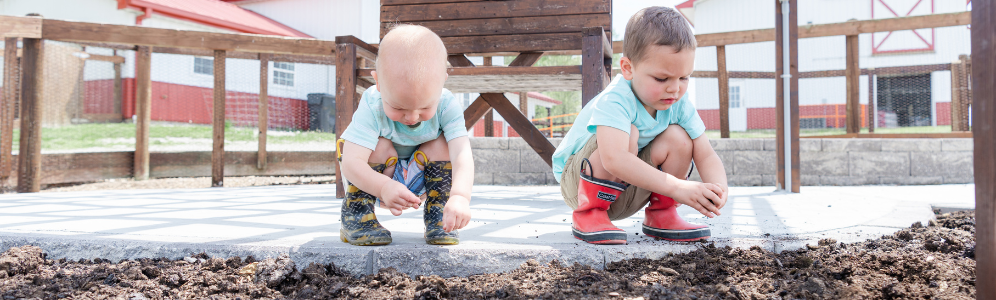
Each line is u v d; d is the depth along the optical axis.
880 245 1.79
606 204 1.76
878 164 5.59
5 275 1.43
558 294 1.27
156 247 1.60
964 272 1.41
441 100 1.67
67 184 5.26
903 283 1.38
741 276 1.41
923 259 1.54
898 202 3.11
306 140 9.04
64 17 12.12
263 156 5.90
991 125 0.94
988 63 0.95
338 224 2.13
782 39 4.26
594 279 1.37
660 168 1.76
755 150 5.56
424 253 1.51
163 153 5.59
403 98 1.33
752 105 7.07
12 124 4.57
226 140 9.39
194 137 9.58
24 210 2.63
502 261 1.52
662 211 1.81
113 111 9.01
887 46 10.33
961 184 5.50
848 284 1.36
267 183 5.89
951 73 6.12
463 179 1.55
